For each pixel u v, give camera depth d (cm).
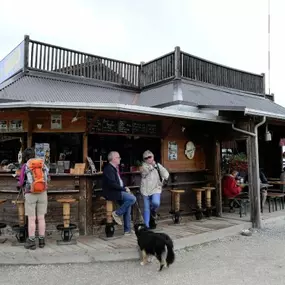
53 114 660
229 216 845
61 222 634
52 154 729
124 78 1078
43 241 556
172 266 495
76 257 515
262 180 972
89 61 1008
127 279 444
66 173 647
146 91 1060
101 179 671
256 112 728
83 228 638
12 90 785
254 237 676
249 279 440
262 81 1341
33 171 543
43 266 497
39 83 866
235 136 813
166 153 799
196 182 851
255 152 770
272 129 1111
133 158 829
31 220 546
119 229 689
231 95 1116
